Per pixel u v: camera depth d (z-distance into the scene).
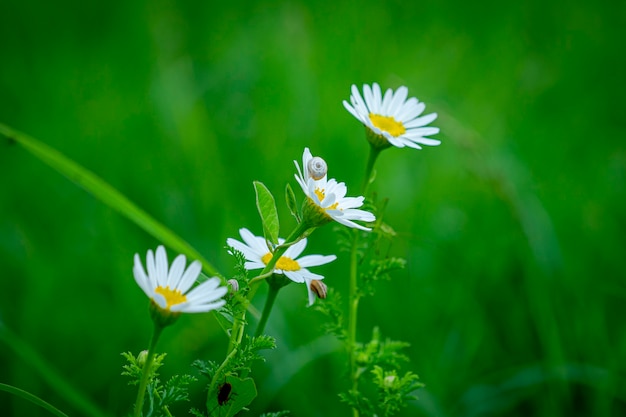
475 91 0.96
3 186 0.75
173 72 0.92
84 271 0.68
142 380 0.46
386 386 0.53
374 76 0.96
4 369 0.62
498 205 0.77
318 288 0.51
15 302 0.66
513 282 0.70
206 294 0.46
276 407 0.62
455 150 0.85
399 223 0.74
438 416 0.61
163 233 0.59
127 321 0.65
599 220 0.77
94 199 0.74
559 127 0.92
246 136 0.84
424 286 0.69
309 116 0.87
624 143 0.91
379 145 0.53
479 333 0.66
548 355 0.65
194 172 0.77
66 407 0.61
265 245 0.50
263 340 0.48
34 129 0.84
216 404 0.48
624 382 0.64
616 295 0.69
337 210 0.47
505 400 0.63
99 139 0.83
